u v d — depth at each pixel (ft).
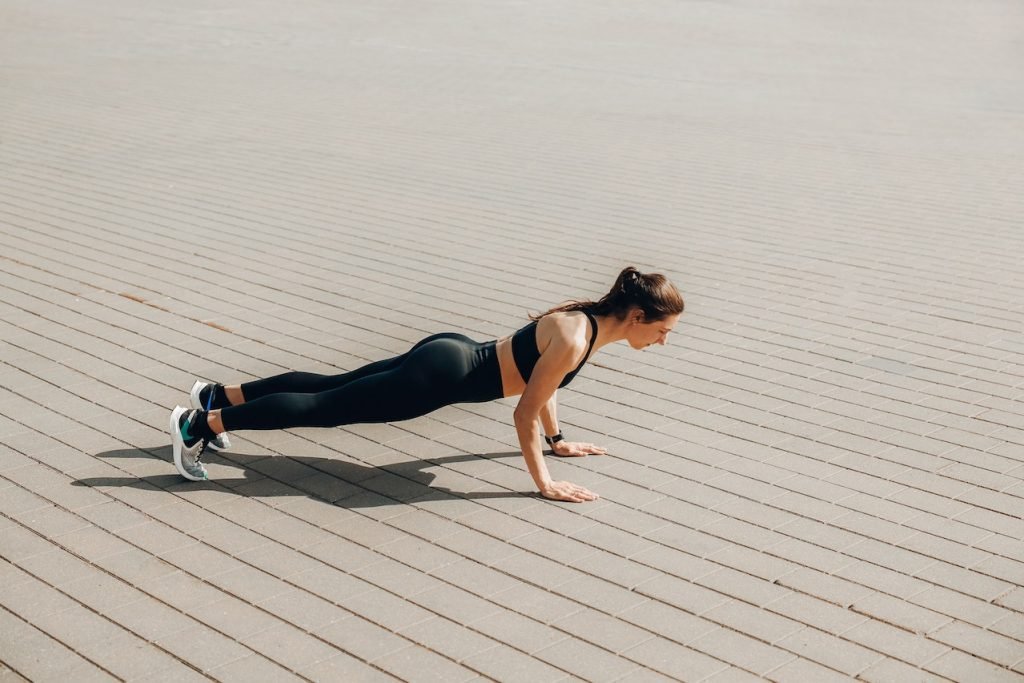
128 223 35.40
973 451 20.62
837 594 16.06
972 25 92.84
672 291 17.87
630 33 84.64
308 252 32.65
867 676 14.23
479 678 14.12
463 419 21.91
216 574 16.38
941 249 33.73
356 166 43.62
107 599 15.71
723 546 17.31
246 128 50.26
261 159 44.45
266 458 20.06
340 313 27.66
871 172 43.93
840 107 58.13
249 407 18.45
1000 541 17.52
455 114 54.49
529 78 65.16
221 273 30.60
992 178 43.11
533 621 15.35
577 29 86.22
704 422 21.84
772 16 96.22
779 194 40.34
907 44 81.97
